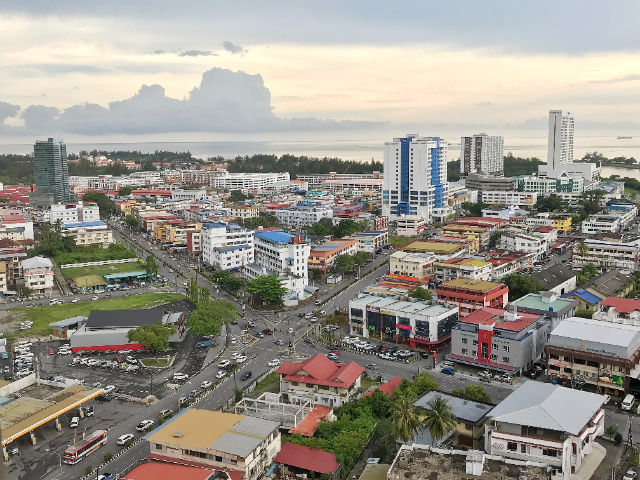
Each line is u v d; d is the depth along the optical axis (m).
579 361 192.00
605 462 143.62
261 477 139.00
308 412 172.00
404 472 120.19
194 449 136.12
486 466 121.50
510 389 195.50
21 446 163.75
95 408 188.38
